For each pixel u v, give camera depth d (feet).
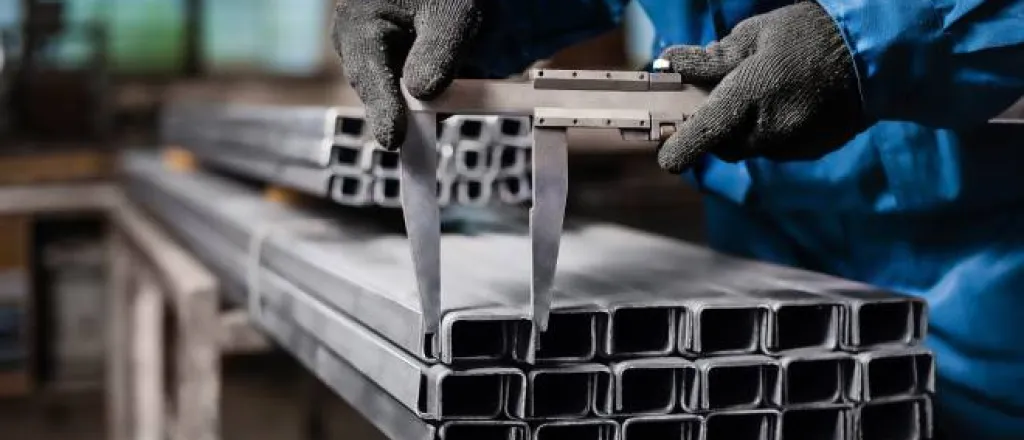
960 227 3.45
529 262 3.19
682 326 2.48
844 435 2.55
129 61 11.31
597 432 2.47
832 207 3.59
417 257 2.39
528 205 4.67
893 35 2.44
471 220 4.31
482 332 2.48
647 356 2.48
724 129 2.42
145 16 11.24
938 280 3.50
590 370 2.41
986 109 2.67
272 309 3.86
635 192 7.10
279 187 5.27
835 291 2.70
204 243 5.12
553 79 2.45
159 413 6.08
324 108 4.11
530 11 3.36
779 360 2.49
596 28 3.62
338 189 3.69
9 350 8.70
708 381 2.44
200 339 4.40
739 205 3.92
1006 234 3.40
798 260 3.94
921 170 3.33
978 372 3.40
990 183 3.33
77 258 8.98
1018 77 2.64
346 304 2.93
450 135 3.74
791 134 2.46
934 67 2.52
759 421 2.52
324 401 4.49
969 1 2.52
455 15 2.50
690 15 3.62
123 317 7.76
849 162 3.46
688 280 2.90
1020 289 3.36
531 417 2.39
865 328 2.64
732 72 2.45
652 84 2.50
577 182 7.38
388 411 2.69
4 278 8.63
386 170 3.64
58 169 8.86
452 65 2.40
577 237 3.97
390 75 2.50
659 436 2.57
